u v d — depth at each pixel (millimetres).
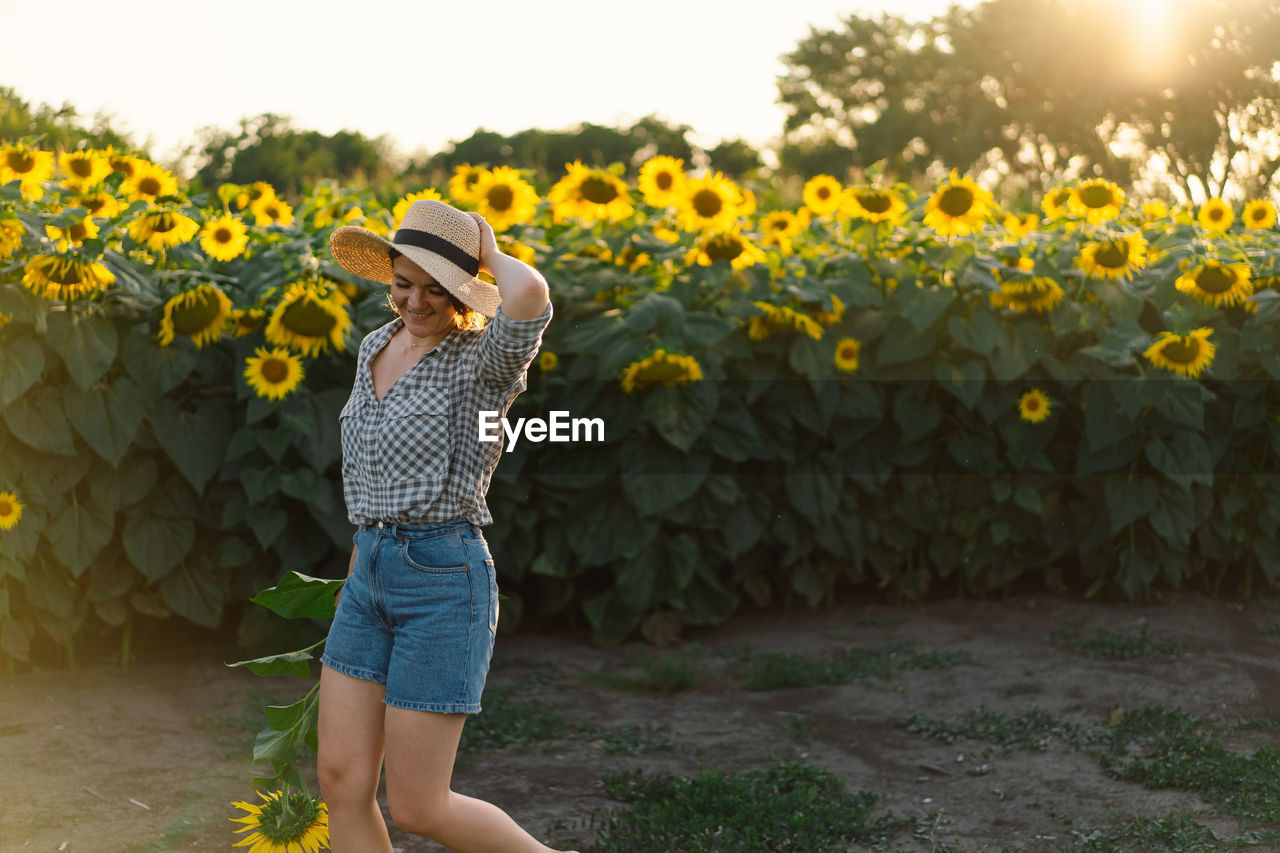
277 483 5348
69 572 5238
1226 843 3531
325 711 2785
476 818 2771
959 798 3986
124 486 5227
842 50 43594
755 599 6750
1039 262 6355
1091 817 3793
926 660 5602
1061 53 35250
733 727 4762
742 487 6285
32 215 5074
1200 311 6488
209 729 4559
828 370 6191
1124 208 7035
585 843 3582
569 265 6180
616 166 6090
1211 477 6305
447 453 2680
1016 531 6664
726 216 6004
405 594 2678
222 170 31703
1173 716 4684
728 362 6188
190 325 5141
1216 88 29359
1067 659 5609
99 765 4125
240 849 3473
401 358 2803
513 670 5582
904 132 40188
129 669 5324
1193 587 7031
